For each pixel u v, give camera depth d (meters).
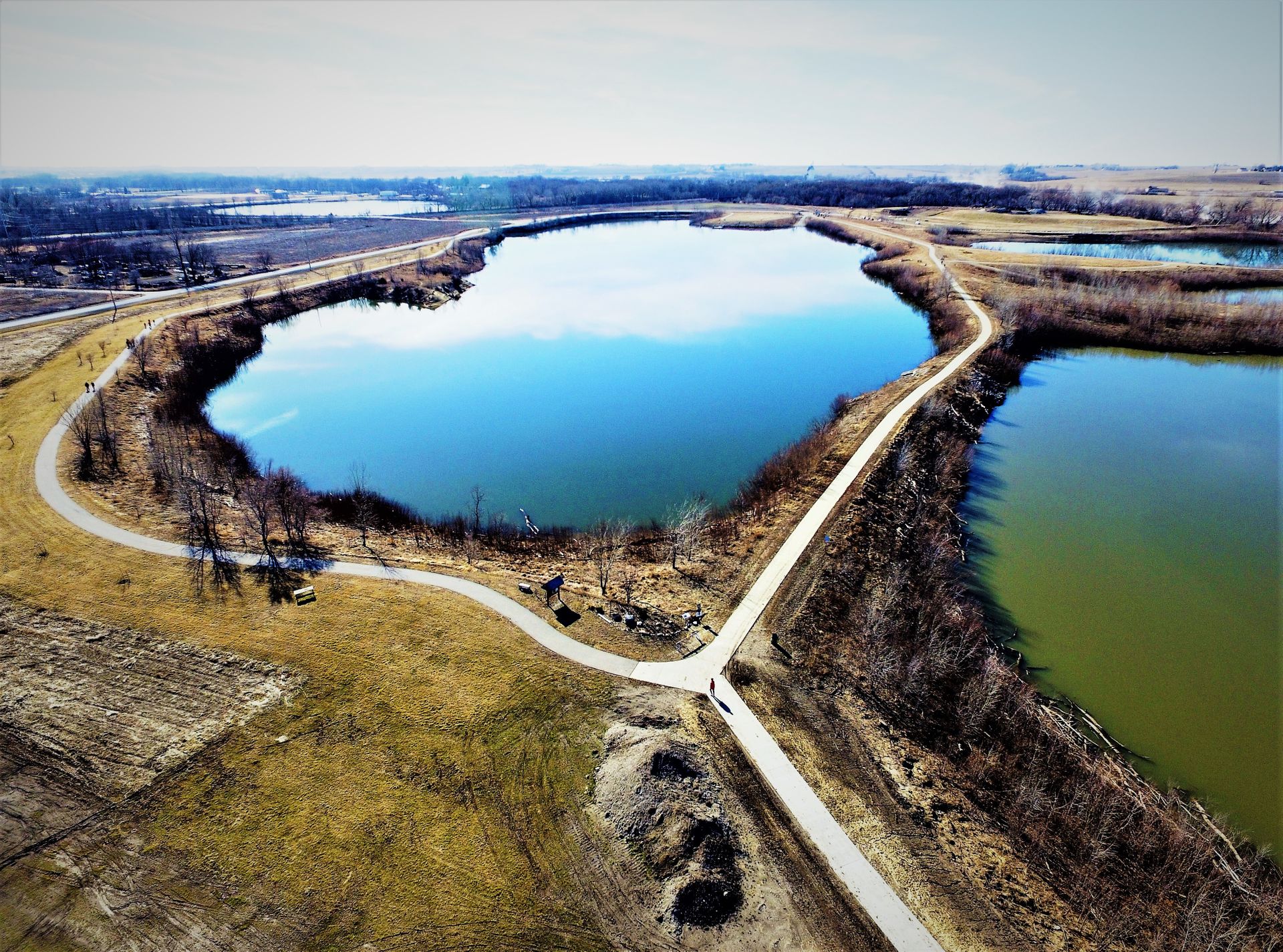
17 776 25.92
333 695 29.44
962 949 20.83
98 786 25.62
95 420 53.28
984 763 27.75
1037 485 53.53
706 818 23.73
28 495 43.00
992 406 67.81
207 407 67.69
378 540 42.72
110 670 30.53
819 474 49.69
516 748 27.06
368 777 25.97
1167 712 31.47
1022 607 39.16
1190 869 23.20
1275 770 28.31
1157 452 59.44
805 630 34.19
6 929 21.14
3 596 34.44
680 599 36.31
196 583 36.03
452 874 22.70
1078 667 34.44
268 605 34.66
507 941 20.92
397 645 32.09
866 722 29.44
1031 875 23.34
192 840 23.77
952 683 31.88
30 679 29.95
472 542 43.44
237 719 28.28
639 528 45.53
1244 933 21.48
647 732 27.33
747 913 21.70
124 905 21.84
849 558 40.34
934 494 49.75
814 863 23.17
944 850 23.94
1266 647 35.94
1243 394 72.19
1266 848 24.31
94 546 38.56
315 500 47.81
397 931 21.19
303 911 21.67
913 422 58.06
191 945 20.80
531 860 23.09
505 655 31.59
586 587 37.47
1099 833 24.33
